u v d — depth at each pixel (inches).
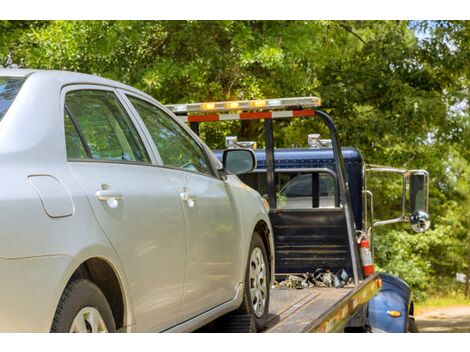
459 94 721.6
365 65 718.5
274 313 251.3
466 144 729.6
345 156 381.1
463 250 1459.2
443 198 1321.4
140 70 536.1
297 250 331.9
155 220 167.0
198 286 189.6
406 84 693.3
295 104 311.7
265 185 374.3
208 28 563.2
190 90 572.4
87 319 141.8
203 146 222.5
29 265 125.5
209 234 198.1
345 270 328.8
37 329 126.2
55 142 146.1
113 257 147.7
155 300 165.3
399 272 968.9
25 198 128.6
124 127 177.0
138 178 168.2
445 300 1337.4
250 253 231.1
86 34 514.6
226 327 225.5
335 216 329.4
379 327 340.2
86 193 144.8
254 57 537.0
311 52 580.1
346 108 683.4
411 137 691.4
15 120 141.3
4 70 157.9
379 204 962.7
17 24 560.7
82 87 166.9
